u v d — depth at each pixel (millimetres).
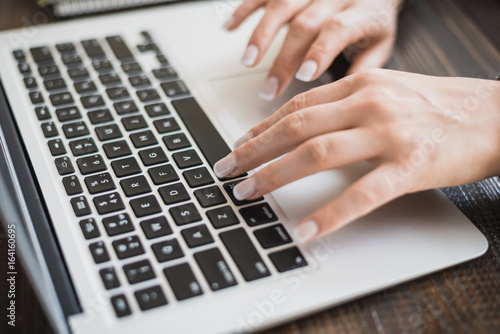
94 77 496
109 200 368
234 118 461
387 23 554
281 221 363
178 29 576
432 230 366
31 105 459
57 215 356
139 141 424
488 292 340
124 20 581
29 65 506
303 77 474
